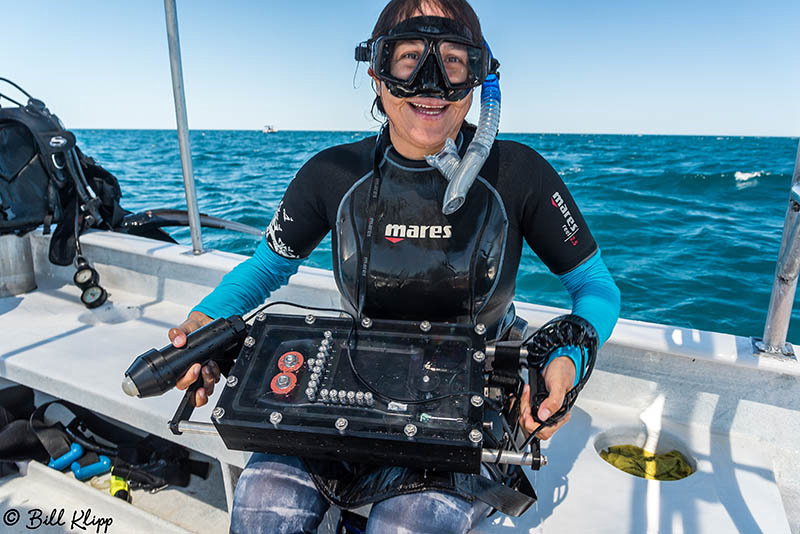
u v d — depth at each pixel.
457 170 0.97
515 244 1.09
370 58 1.11
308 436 0.91
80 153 2.50
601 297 1.07
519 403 1.02
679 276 5.07
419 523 0.91
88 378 1.64
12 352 1.81
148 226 2.81
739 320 4.13
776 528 1.20
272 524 0.96
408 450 0.89
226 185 12.18
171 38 1.85
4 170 2.21
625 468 1.48
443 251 1.05
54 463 1.68
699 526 1.20
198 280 2.20
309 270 2.02
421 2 0.98
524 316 1.64
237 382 0.98
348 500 1.00
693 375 1.54
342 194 1.12
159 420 1.47
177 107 1.96
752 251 5.99
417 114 1.01
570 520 1.21
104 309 2.20
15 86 2.26
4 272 2.30
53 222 2.37
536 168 1.08
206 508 1.62
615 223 7.71
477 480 0.98
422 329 1.03
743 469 1.40
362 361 1.00
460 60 0.99
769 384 1.46
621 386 1.63
